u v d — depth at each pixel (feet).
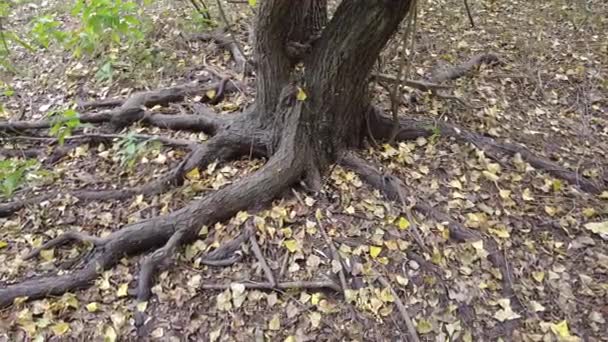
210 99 16.22
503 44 20.21
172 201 12.92
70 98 17.38
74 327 10.52
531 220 12.66
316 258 11.42
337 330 10.35
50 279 11.21
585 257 11.86
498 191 13.33
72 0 22.43
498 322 10.57
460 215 12.57
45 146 15.33
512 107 16.80
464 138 14.62
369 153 14.02
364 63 12.64
